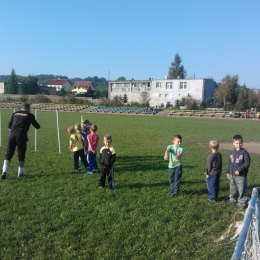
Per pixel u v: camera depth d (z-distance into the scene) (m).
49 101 67.94
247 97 54.50
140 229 4.71
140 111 49.75
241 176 5.80
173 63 107.94
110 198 6.15
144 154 11.48
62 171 8.27
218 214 5.46
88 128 9.77
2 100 67.44
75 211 5.36
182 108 56.19
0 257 3.83
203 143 15.31
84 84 110.56
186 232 4.68
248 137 18.77
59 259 3.82
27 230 4.57
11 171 8.06
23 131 7.39
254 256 2.34
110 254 3.93
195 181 7.75
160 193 6.57
